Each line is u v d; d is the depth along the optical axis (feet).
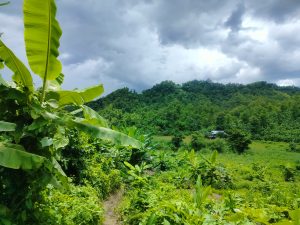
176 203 20.80
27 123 15.94
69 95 17.88
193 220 18.99
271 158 123.34
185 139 208.54
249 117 258.37
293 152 166.81
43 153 15.98
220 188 49.37
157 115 247.09
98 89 18.92
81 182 30.68
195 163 51.37
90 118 19.56
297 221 15.53
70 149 30.48
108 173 38.37
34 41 15.71
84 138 32.19
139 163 52.85
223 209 22.49
